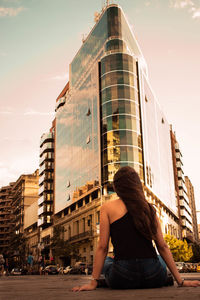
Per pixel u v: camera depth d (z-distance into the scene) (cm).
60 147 7806
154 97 7438
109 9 6347
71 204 6494
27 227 9512
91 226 5394
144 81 6444
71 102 7400
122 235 283
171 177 8481
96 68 6103
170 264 288
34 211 9012
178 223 8994
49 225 7994
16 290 421
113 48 5966
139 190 294
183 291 265
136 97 5691
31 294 315
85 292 286
